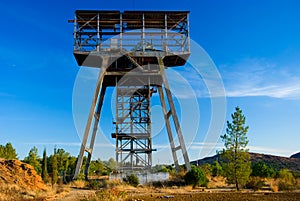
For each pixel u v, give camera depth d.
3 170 29.64
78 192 26.95
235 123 31.27
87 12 34.81
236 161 30.94
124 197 22.14
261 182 31.34
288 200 21.78
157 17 35.56
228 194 26.16
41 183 31.41
